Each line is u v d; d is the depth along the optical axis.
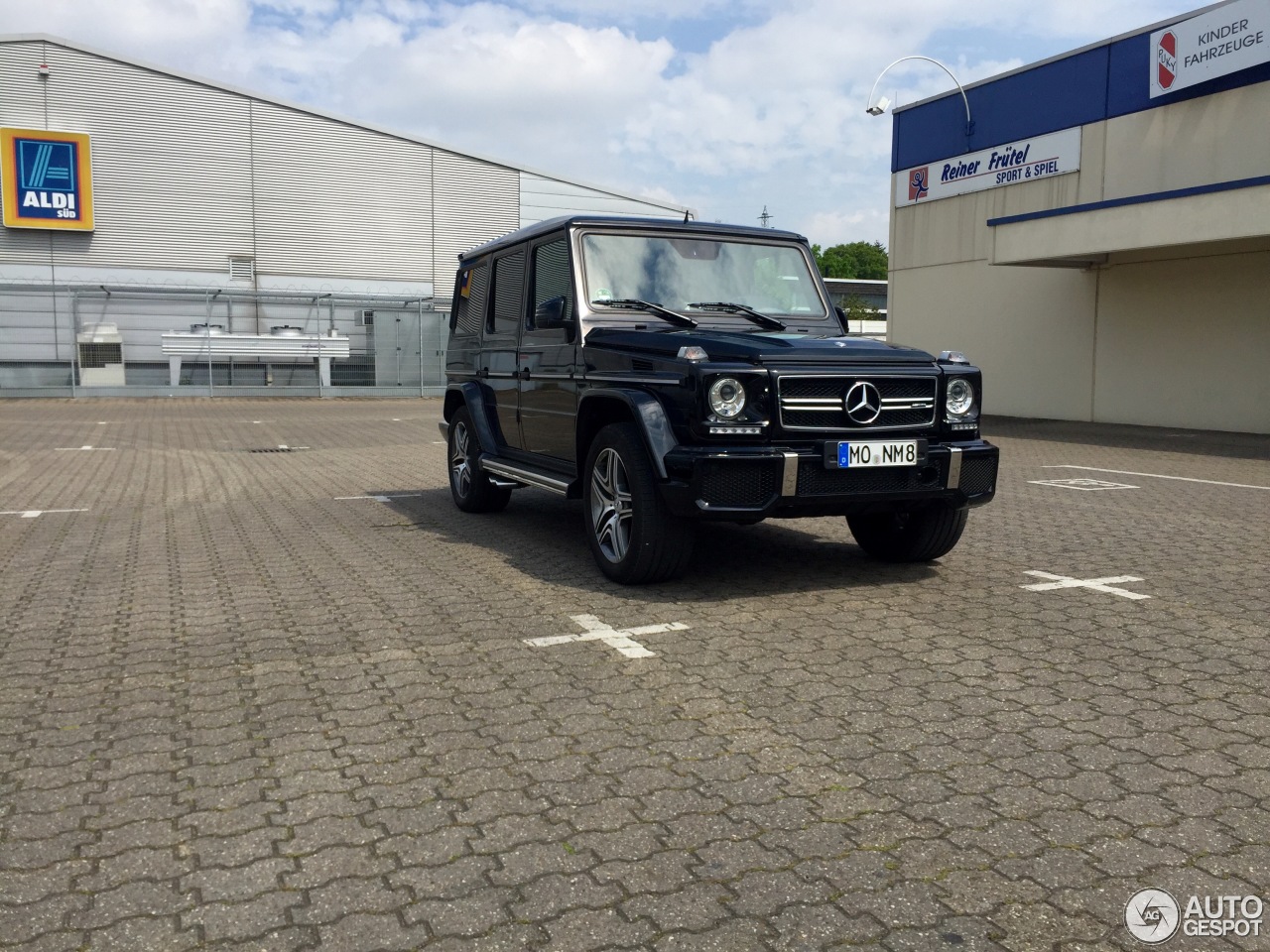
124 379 31.48
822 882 2.51
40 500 9.38
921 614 4.95
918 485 5.22
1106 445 14.66
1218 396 17.23
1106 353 19.14
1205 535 7.16
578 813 2.88
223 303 33.78
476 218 37.94
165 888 2.50
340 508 8.80
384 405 28.17
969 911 2.38
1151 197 15.19
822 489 5.02
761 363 5.02
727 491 4.92
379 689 3.91
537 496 9.51
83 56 31.92
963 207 22.05
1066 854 2.64
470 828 2.79
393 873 2.56
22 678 4.08
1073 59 19.16
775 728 3.49
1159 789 3.00
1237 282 16.84
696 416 4.95
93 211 32.28
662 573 5.45
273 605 5.25
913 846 2.69
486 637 4.60
